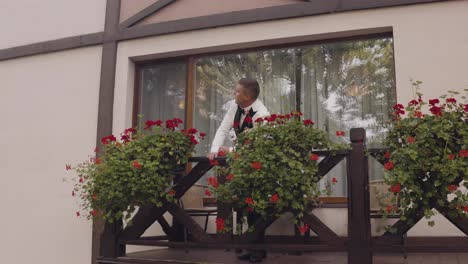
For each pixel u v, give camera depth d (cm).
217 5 546
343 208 491
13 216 602
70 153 585
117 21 586
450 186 330
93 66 592
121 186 404
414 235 444
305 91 527
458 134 340
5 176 615
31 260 584
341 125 511
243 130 423
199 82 566
